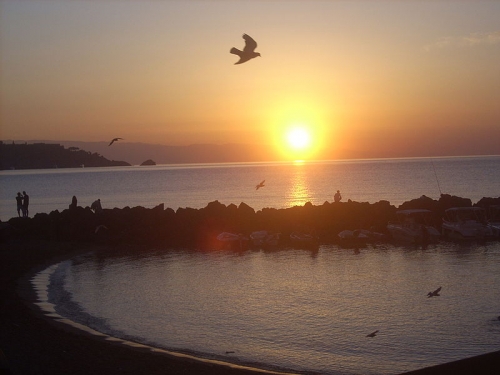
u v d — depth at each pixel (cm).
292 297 2491
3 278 2872
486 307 2253
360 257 3559
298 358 1695
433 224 4525
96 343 1728
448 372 1031
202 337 1919
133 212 4762
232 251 3950
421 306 2286
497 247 3806
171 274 3106
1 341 1719
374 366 1623
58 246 4050
